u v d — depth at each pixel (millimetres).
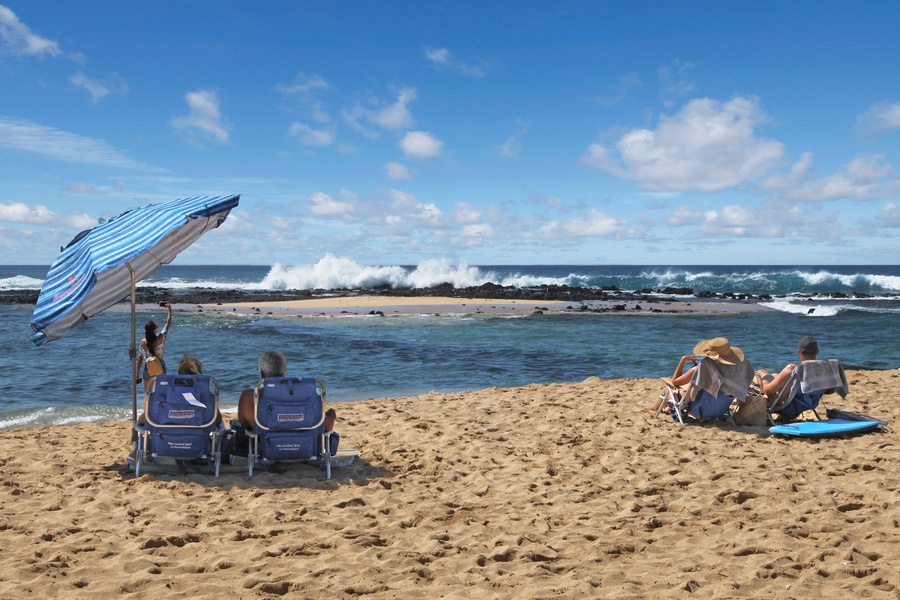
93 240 5723
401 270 59094
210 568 4172
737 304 40125
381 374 14500
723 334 22500
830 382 8141
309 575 4055
